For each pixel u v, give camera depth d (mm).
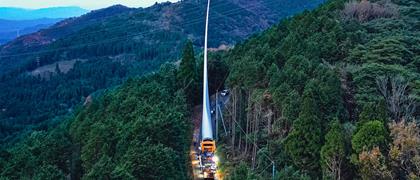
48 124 158625
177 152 70000
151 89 91000
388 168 50844
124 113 81125
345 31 87750
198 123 94625
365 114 56562
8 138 156125
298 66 75500
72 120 110812
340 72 71812
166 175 59781
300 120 59906
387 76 67875
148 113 75312
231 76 85438
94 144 66875
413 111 62688
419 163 48625
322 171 56875
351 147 55250
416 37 84188
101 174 56469
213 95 107438
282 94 69500
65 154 69500
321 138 58938
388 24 91625
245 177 56938
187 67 101438
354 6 100125
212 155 73562
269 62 84625
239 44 121875
